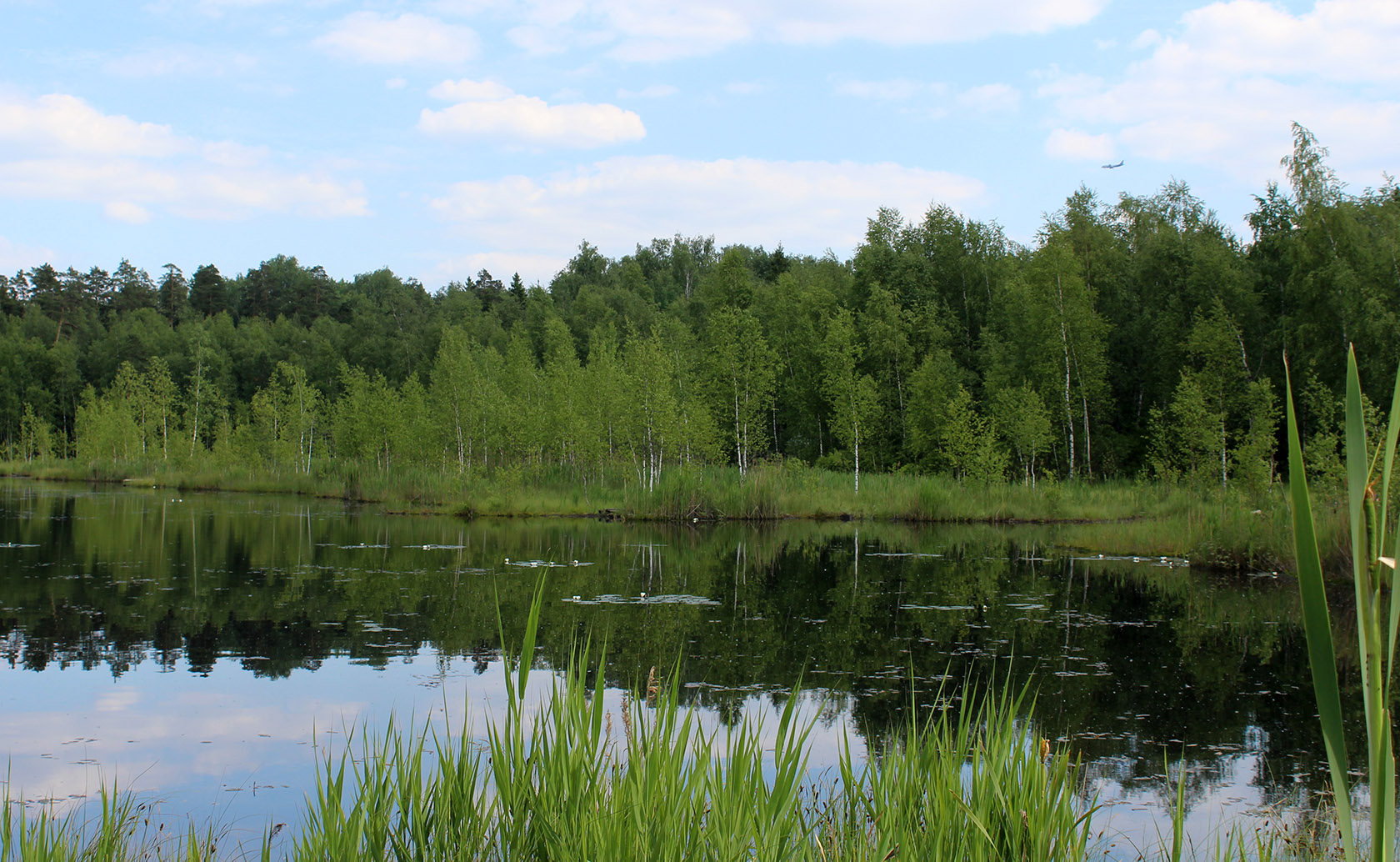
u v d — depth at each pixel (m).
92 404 65.25
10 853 5.15
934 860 4.53
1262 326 37.06
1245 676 11.91
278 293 106.44
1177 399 34.56
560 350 47.91
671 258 110.56
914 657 12.74
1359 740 9.55
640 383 37.09
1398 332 27.06
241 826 7.28
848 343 42.44
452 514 34.59
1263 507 23.59
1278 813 7.67
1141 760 8.95
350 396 52.38
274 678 11.70
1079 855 5.00
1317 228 31.42
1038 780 5.10
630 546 25.23
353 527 29.72
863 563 22.16
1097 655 12.96
